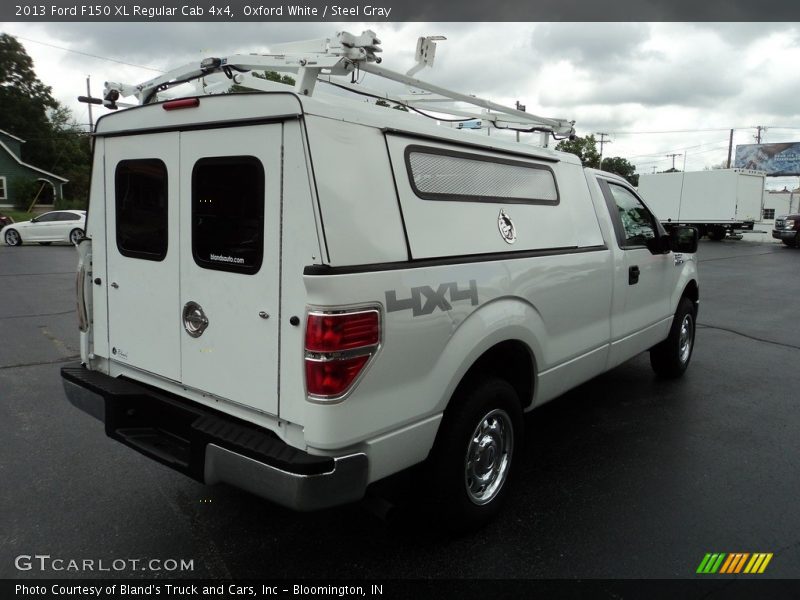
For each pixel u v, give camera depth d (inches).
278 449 100.3
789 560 121.0
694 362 270.8
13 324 331.3
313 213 95.3
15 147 1546.5
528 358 141.6
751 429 189.9
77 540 126.6
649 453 171.6
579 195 165.8
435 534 130.0
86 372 143.6
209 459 106.7
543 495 146.8
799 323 362.0
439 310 110.9
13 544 124.8
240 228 106.6
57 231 865.5
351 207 99.4
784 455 170.7
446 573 116.3
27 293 437.7
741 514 138.5
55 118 2308.1
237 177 106.3
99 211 138.2
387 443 104.3
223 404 115.2
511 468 137.3
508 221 134.6
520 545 125.6
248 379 108.3
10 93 1953.7
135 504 141.2
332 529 131.7
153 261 124.6
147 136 122.7
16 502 141.2
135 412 129.9
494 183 133.6
